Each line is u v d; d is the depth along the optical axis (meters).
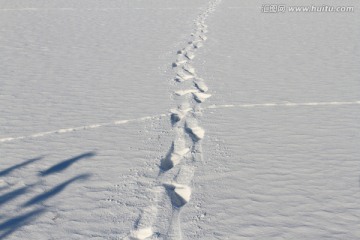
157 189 5.72
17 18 20.48
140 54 13.73
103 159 6.62
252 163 6.32
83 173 6.19
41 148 7.05
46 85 10.53
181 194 5.63
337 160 6.33
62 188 5.79
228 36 16.38
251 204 5.27
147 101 9.32
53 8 23.88
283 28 17.83
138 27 18.42
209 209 5.20
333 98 9.12
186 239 4.67
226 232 4.76
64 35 16.77
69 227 4.96
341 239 4.58
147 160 6.56
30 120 8.29
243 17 20.83
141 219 5.08
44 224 5.02
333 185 5.64
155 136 7.46
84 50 14.34
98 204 5.40
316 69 11.48
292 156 6.51
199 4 25.55
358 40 15.02
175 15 21.50
